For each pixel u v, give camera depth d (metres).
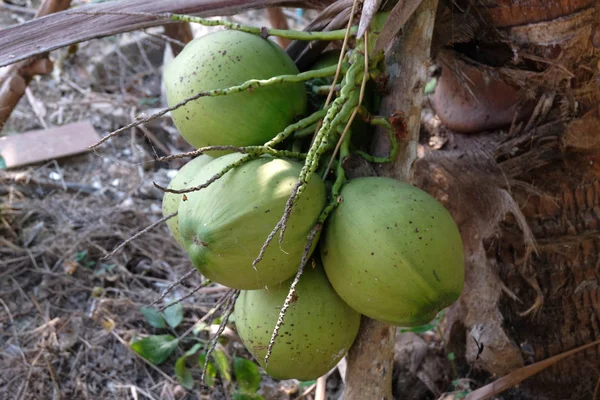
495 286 1.51
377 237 1.10
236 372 1.80
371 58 1.17
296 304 1.19
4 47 1.33
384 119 1.19
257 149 1.13
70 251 2.19
